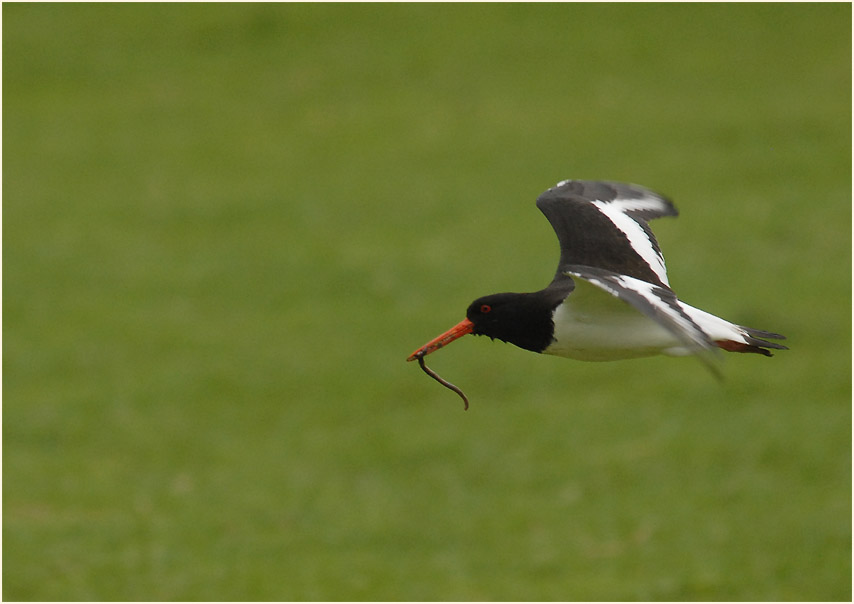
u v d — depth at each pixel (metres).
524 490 15.09
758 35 37.25
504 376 19.03
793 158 29.33
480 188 29.02
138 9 44.66
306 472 16.08
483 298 7.82
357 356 20.20
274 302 23.16
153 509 14.92
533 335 7.71
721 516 13.95
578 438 16.59
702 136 31.12
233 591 12.38
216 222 28.22
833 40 36.41
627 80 35.28
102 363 20.67
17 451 17.16
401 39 39.50
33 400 19.14
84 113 37.38
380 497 15.07
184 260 25.86
